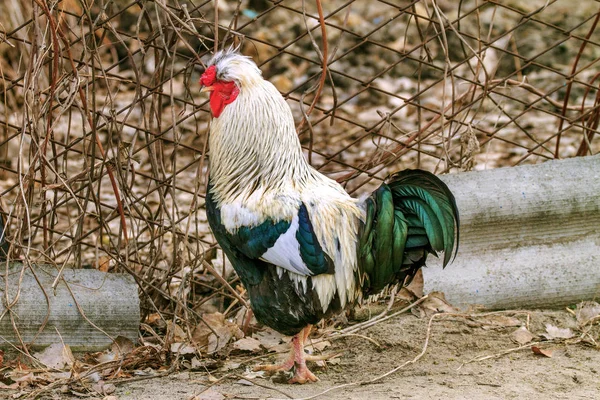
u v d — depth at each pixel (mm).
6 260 6812
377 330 7074
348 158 12539
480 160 11922
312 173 6238
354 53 16234
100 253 9023
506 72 15570
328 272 5805
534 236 7641
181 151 13008
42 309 6664
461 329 7035
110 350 6773
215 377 6238
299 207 5762
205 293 8109
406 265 6094
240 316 7508
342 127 13852
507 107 14102
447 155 7762
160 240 7406
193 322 7367
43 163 6793
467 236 7539
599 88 8258
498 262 7578
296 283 5855
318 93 7285
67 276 6887
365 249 5988
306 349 6805
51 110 6691
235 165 5992
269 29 16688
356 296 6160
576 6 16750
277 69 16000
